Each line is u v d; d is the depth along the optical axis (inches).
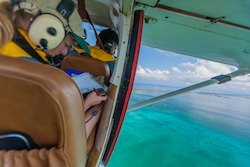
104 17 43.8
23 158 10.3
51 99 8.0
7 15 9.2
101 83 25.2
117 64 23.3
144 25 40.7
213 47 51.4
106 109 24.4
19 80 7.4
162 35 47.7
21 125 9.9
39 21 10.9
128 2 18.9
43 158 10.6
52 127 9.7
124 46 22.8
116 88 23.4
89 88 22.5
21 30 11.5
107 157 31.7
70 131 9.8
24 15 10.4
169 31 42.7
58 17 11.7
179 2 26.0
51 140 10.6
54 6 11.1
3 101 8.5
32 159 10.5
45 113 8.9
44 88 7.6
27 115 9.2
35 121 9.5
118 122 27.4
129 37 25.1
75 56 27.0
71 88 8.9
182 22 34.8
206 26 34.6
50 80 7.7
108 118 24.6
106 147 31.0
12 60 7.5
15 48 11.6
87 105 20.1
